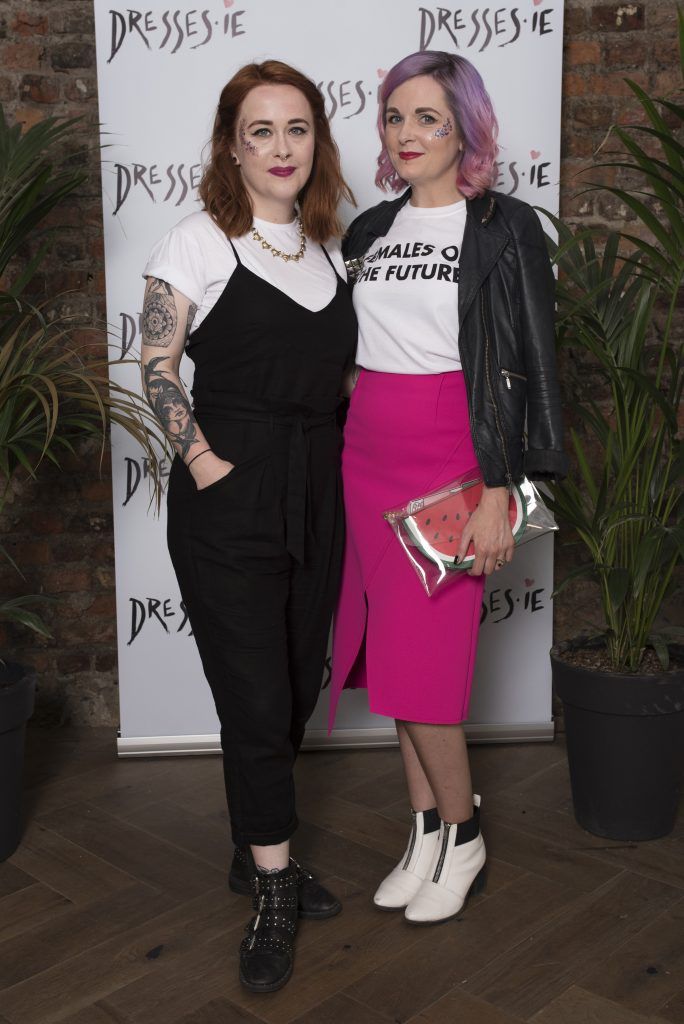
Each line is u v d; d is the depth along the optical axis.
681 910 2.14
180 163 2.75
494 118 1.98
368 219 2.17
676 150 2.08
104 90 2.71
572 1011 1.82
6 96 2.97
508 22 2.72
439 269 1.97
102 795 2.75
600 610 3.25
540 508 2.00
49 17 2.95
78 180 2.46
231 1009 1.85
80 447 3.12
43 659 3.23
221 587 1.92
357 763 2.94
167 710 2.99
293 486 1.94
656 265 2.91
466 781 2.12
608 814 2.45
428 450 2.00
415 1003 1.85
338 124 2.75
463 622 2.04
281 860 2.01
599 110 3.05
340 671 2.18
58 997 1.88
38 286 3.04
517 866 2.34
